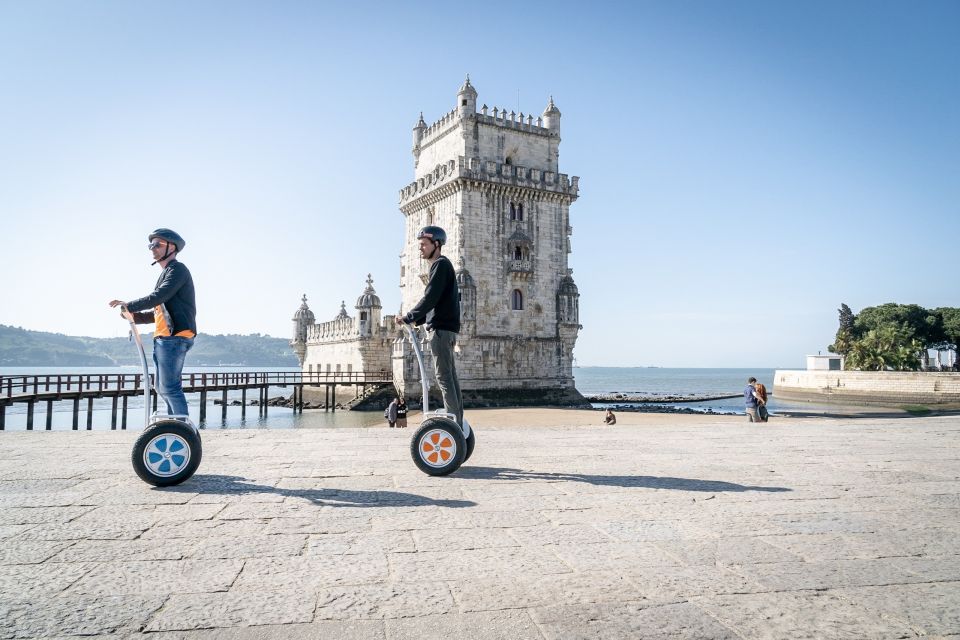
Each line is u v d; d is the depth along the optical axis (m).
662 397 102.88
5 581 3.72
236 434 10.52
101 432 10.59
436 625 3.20
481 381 61.84
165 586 3.66
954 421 14.16
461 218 61.84
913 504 5.78
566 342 66.50
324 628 3.16
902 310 105.31
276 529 4.83
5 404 37.06
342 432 10.84
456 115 64.19
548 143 67.88
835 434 11.48
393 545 4.46
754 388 25.88
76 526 4.86
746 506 5.66
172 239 7.00
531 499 5.87
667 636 3.08
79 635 3.05
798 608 3.42
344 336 77.44
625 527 4.96
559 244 67.38
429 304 7.21
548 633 3.11
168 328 6.91
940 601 3.52
